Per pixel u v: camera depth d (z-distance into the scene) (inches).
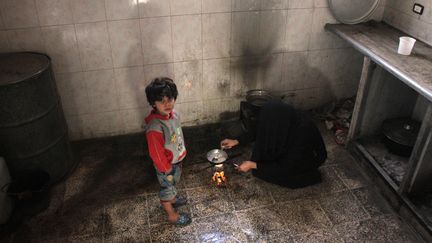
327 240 110.3
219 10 134.8
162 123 99.4
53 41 127.2
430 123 103.7
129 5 127.0
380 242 110.0
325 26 146.9
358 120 138.1
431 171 114.1
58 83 135.6
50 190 123.3
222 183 128.9
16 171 119.1
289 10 140.7
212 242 109.6
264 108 117.7
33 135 115.5
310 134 116.5
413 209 112.7
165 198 109.1
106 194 125.7
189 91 149.4
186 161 139.4
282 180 124.3
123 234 112.0
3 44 123.6
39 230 112.7
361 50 125.5
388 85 132.6
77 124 145.9
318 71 157.9
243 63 148.2
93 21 126.9
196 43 139.3
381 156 136.4
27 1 118.7
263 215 118.0
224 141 127.1
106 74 137.8
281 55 150.1
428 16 125.9
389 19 144.6
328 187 128.6
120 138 151.5
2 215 111.1
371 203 122.6
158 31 133.7
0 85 102.8
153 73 141.7
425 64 114.2
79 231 112.7
